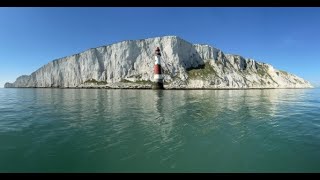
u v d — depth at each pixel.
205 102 41.12
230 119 22.08
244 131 16.84
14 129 17.19
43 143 13.55
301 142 13.78
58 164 10.45
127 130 17.17
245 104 37.50
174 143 13.74
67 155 11.56
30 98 50.88
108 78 159.25
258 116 23.95
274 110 29.20
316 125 18.88
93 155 11.59
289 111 28.19
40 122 20.08
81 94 69.50
